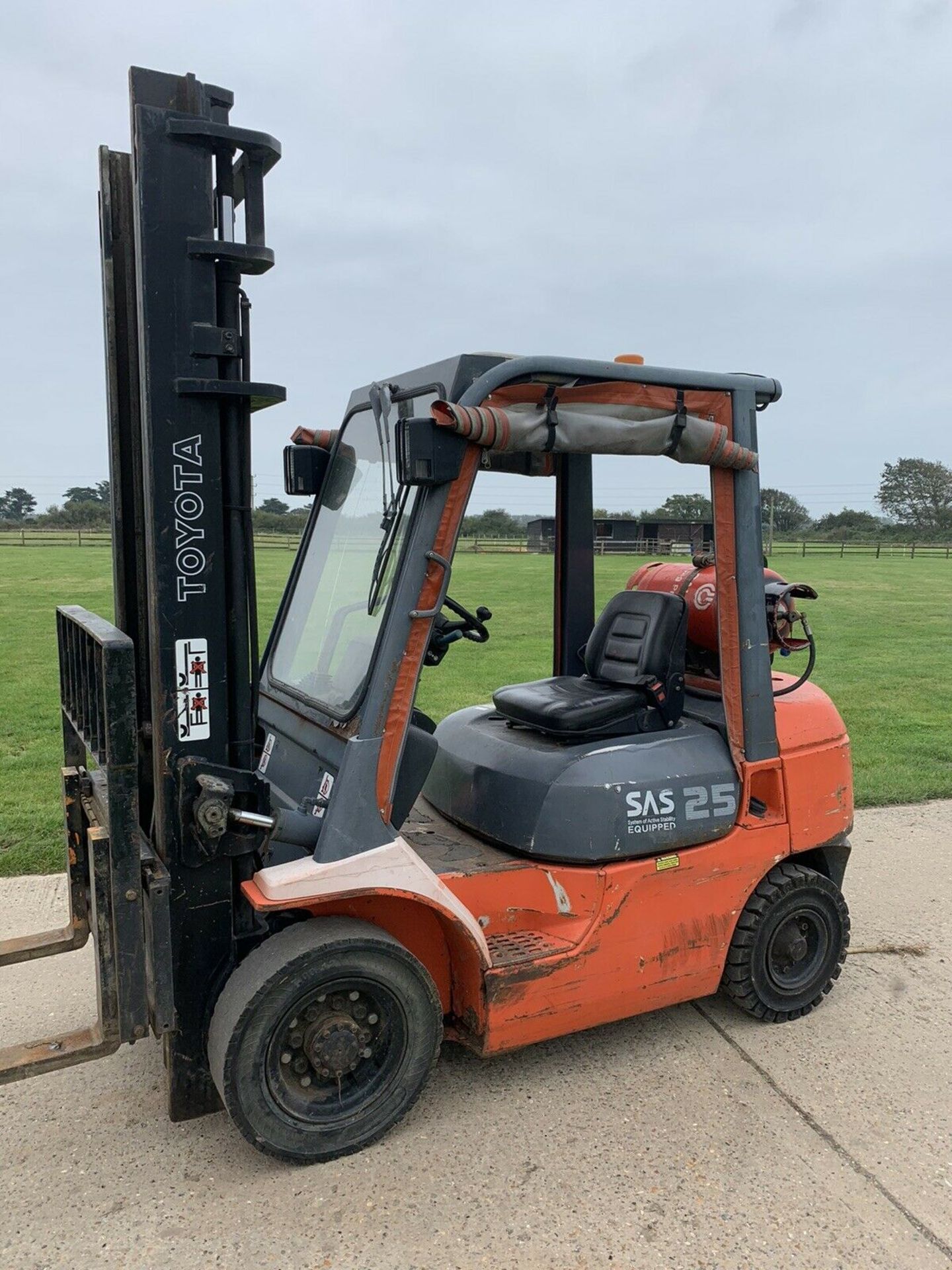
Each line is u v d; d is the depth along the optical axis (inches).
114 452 116.5
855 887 211.8
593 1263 100.1
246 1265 99.1
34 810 250.1
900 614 852.0
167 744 109.0
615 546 1307.8
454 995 127.6
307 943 109.3
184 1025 113.7
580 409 120.9
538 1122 123.6
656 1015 153.3
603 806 130.0
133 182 106.5
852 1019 152.9
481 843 140.6
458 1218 106.1
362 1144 116.3
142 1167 114.0
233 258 103.5
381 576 120.8
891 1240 104.3
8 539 2143.2
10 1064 103.3
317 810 117.3
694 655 163.6
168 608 107.6
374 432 133.5
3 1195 109.1
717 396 134.0
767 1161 117.0
